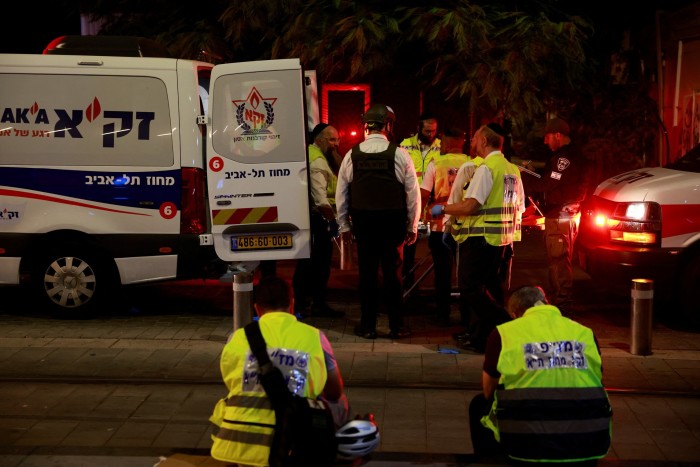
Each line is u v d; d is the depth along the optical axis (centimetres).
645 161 1327
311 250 741
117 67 740
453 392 599
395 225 704
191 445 505
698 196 746
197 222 744
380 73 1161
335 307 841
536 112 1073
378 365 654
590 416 387
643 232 748
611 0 1264
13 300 870
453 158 773
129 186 741
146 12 1197
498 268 695
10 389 600
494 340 403
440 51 1082
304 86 729
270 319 395
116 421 543
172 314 812
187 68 744
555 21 1132
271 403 376
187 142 739
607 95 1253
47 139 743
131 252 746
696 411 564
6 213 748
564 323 402
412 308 838
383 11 1080
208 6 1180
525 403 386
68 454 484
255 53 1179
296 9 1067
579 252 863
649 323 677
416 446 507
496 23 1098
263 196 732
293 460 368
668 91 1269
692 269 748
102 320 784
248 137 730
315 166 762
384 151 693
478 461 452
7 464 471
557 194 762
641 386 607
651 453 496
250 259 739
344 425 396
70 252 759
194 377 625
